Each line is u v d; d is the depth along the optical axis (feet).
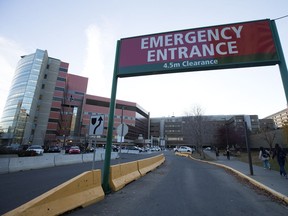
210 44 21.09
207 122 163.53
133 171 36.40
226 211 17.85
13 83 259.19
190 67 21.11
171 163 78.54
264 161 50.65
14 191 24.91
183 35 22.53
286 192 24.06
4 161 42.45
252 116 343.67
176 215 16.56
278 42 19.30
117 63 24.86
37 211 13.93
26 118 224.12
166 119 452.35
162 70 22.24
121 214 16.62
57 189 16.34
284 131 100.94
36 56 249.34
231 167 54.60
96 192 21.15
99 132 24.26
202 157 113.60
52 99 261.24
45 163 53.83
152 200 21.18
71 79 310.86
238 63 19.66
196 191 26.12
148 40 24.02
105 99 327.67
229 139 195.62
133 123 351.05
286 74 18.20
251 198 22.79
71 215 16.11
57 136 272.92
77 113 305.53
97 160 80.89
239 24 20.98
